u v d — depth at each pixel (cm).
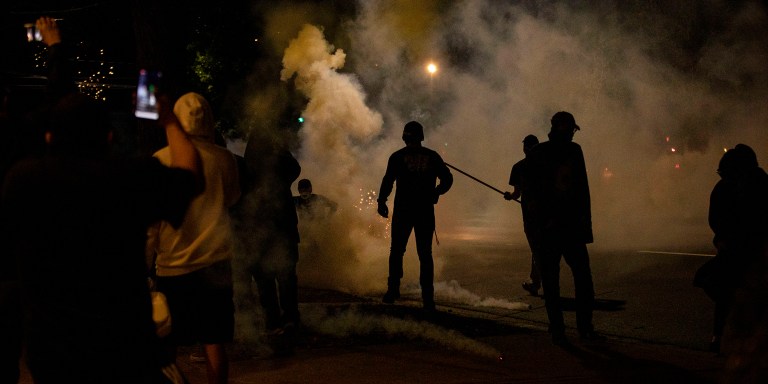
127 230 341
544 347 746
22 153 437
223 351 514
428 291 922
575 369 663
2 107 457
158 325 424
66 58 468
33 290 333
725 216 698
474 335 804
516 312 947
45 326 330
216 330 502
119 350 333
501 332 819
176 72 838
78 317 329
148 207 347
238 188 524
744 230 689
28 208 333
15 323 427
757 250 683
